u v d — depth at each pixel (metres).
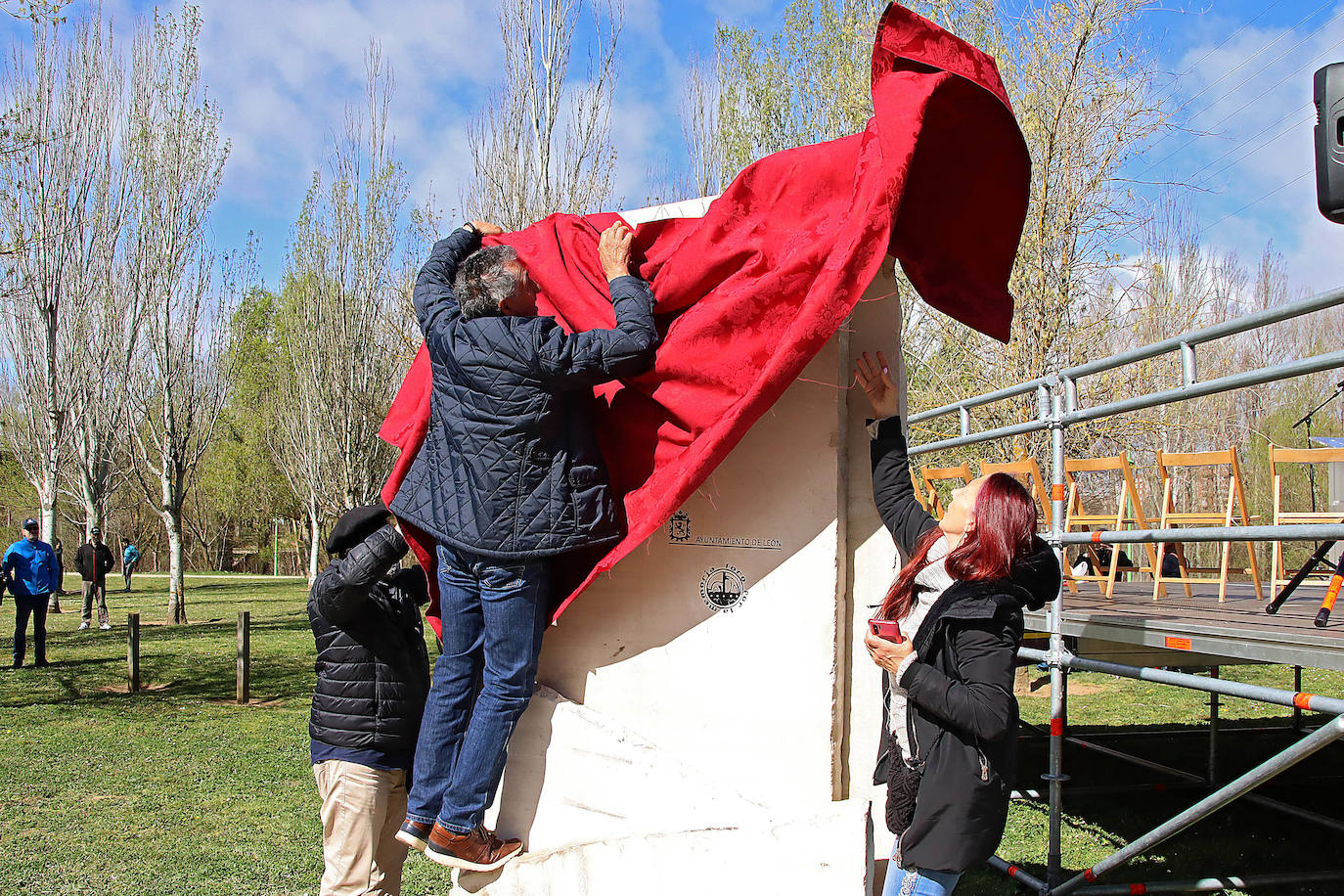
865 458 2.97
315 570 31.48
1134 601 6.30
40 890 5.49
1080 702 11.62
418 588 3.72
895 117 2.57
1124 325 13.66
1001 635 2.42
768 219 2.82
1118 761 8.61
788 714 2.82
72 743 9.41
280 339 36.84
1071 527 7.81
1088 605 5.96
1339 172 3.49
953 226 3.04
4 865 5.90
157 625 21.88
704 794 2.80
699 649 2.95
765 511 2.90
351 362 26.08
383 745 3.46
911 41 2.68
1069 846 6.12
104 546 21.38
